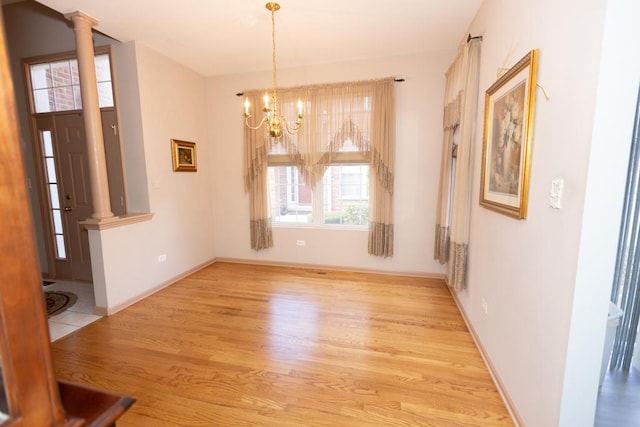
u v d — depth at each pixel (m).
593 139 1.13
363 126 3.86
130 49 3.29
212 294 3.47
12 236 0.47
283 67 4.10
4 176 0.47
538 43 1.54
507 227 1.90
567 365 1.26
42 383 0.51
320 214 4.30
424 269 3.99
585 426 1.29
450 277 3.01
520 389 1.66
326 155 4.01
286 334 2.60
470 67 2.61
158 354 2.33
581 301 1.21
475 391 1.92
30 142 3.81
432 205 3.85
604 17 1.08
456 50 3.58
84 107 2.82
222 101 4.44
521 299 1.68
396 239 4.02
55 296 3.44
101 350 2.38
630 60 1.08
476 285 2.53
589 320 1.22
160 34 3.13
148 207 3.48
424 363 2.21
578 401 1.27
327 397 1.88
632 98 1.10
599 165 1.14
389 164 3.80
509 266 1.86
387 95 3.71
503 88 1.94
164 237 3.72
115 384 2.00
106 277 2.95
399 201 3.95
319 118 3.99
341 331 2.65
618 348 1.99
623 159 1.13
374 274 4.12
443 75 3.64
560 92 1.34
